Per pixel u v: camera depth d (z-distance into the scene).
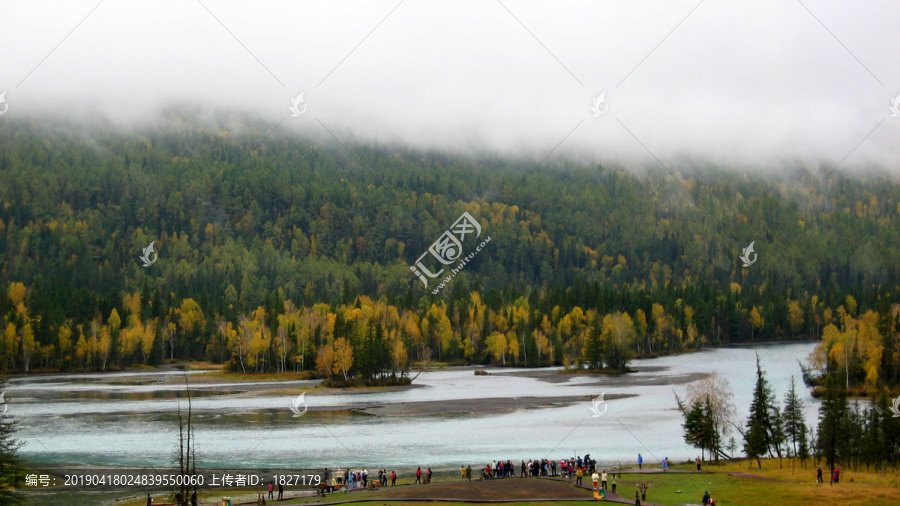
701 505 72.81
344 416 129.75
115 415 128.25
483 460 97.25
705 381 113.19
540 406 140.25
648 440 110.06
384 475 84.94
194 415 130.25
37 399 149.88
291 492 81.12
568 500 74.81
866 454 94.50
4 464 82.81
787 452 103.62
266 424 121.19
